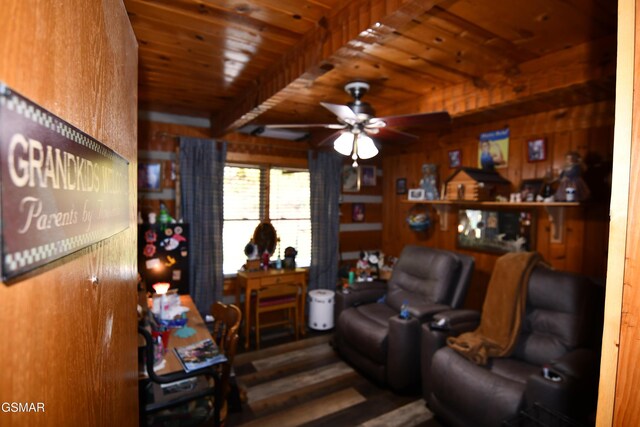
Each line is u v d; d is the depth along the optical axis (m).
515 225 3.16
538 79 2.00
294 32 1.75
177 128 3.48
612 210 0.57
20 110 0.34
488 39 1.79
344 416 2.43
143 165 3.35
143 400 1.56
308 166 4.22
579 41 1.80
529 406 1.81
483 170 3.27
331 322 3.94
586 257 2.66
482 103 2.29
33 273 0.38
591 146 2.61
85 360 0.56
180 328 2.19
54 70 0.44
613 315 0.57
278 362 3.21
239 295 3.71
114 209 0.73
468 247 3.57
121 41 0.84
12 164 0.32
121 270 0.83
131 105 0.98
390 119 2.10
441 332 2.46
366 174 4.71
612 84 1.87
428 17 1.59
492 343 2.33
